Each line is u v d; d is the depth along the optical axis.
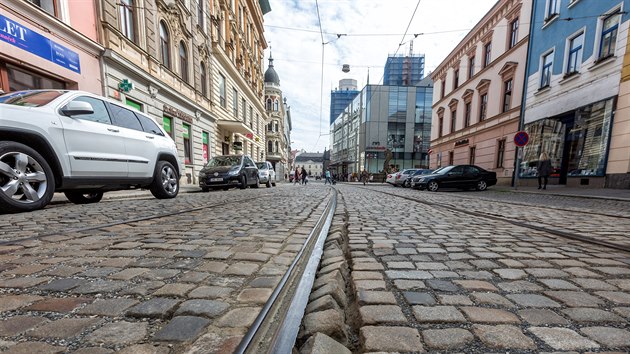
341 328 1.08
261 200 6.68
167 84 12.12
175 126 13.26
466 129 21.16
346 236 2.92
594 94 11.02
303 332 1.04
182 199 6.59
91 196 5.70
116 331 1.01
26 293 1.32
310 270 1.72
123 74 9.77
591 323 1.15
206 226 3.19
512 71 16.12
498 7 17.20
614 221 4.04
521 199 8.08
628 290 1.51
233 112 22.39
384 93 43.28
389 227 3.39
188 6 14.55
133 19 10.59
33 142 3.82
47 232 2.71
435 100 27.28
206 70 17.05
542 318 1.19
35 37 6.88
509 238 2.79
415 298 1.37
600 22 10.90
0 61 6.31
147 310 1.17
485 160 18.70
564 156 12.84
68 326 1.04
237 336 0.99
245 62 25.80
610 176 10.31
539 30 14.16
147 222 3.44
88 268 1.70
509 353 0.94
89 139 4.47
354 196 9.15
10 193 3.54
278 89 51.72
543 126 13.84
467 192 12.29
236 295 1.33
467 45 21.27
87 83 8.41
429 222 3.79
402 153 44.09
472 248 2.38
